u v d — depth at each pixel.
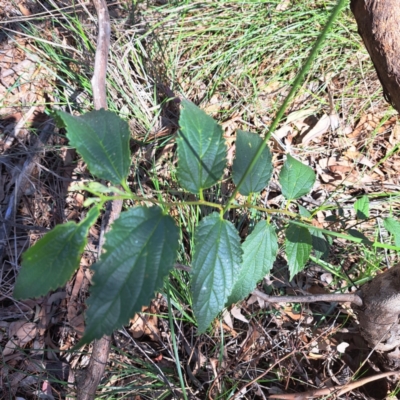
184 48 0.83
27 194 0.68
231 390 0.55
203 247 0.32
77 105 0.74
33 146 0.71
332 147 0.78
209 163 0.32
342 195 0.73
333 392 0.52
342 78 0.83
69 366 0.58
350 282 0.62
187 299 0.60
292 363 0.57
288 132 0.79
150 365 0.56
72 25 0.79
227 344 0.60
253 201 0.68
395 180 0.74
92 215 0.27
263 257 0.39
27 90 0.75
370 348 0.58
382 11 0.37
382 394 0.56
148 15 0.85
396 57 0.38
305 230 0.42
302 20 0.86
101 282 0.26
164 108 0.77
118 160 0.29
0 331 0.60
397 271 0.45
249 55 0.83
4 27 0.79
